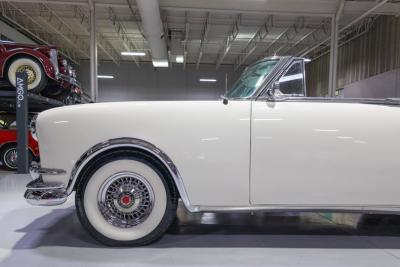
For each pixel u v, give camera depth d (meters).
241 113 2.34
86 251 2.31
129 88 20.20
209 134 2.31
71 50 17.83
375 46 12.16
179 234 2.69
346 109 2.36
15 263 2.12
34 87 6.15
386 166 2.34
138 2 8.84
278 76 2.47
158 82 20.28
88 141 2.29
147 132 2.30
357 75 13.53
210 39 14.94
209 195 2.33
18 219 3.07
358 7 9.79
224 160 2.32
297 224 3.00
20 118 5.87
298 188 2.34
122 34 14.68
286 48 15.66
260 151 2.32
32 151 6.35
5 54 6.07
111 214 2.38
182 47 15.25
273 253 2.33
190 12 11.65
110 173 2.34
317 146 2.32
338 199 2.36
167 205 2.38
